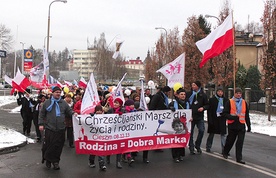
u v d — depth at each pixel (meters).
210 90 36.16
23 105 14.02
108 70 73.69
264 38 21.98
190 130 9.46
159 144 9.18
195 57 37.41
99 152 8.43
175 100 9.54
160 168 8.44
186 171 8.14
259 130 16.91
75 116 8.45
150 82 16.27
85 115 8.46
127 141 8.77
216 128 10.22
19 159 9.35
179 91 9.61
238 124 9.11
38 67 20.09
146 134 9.04
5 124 17.47
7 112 25.12
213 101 10.20
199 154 10.18
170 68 13.34
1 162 8.98
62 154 10.16
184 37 38.78
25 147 11.17
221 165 8.77
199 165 8.77
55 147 8.18
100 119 8.51
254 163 9.12
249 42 55.31
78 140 8.48
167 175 7.77
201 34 39.09
